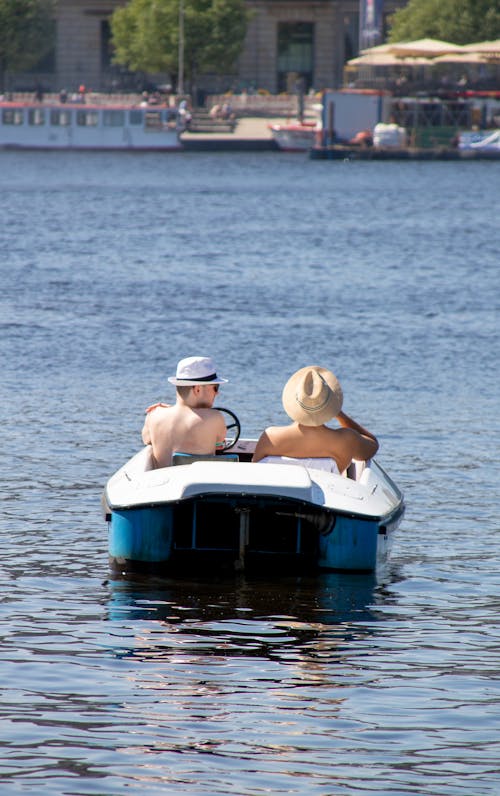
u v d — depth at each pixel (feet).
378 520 104.94
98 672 83.92
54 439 159.84
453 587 104.68
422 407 185.88
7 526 120.67
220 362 222.89
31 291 314.14
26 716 76.74
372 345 243.19
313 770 70.64
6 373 209.15
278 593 102.01
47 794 67.31
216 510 109.91
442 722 77.10
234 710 78.33
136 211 578.25
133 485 108.47
